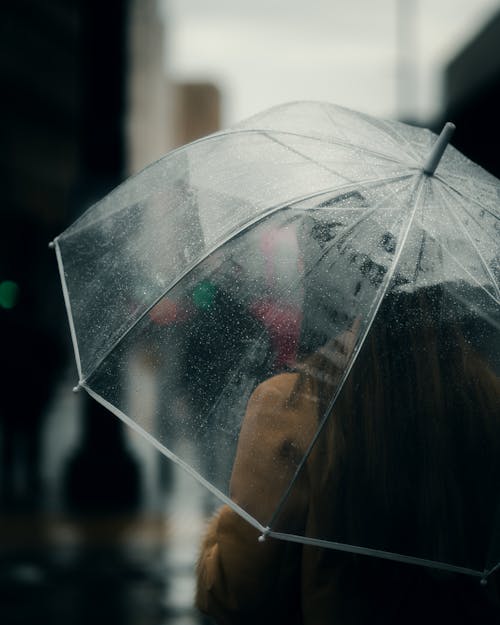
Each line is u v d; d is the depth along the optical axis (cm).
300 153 269
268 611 259
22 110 6366
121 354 259
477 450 248
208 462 245
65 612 728
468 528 247
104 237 282
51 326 3083
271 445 241
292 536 239
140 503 1170
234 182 270
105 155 1143
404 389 244
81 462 1187
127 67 1155
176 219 271
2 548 928
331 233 253
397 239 252
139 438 1866
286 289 251
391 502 242
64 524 1044
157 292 262
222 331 252
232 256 257
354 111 291
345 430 242
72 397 2936
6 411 2416
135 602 755
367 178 261
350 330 244
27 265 5284
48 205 6788
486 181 286
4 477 1376
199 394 250
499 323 254
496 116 3500
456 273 254
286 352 246
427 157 267
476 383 249
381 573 251
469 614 257
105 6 1145
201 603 266
